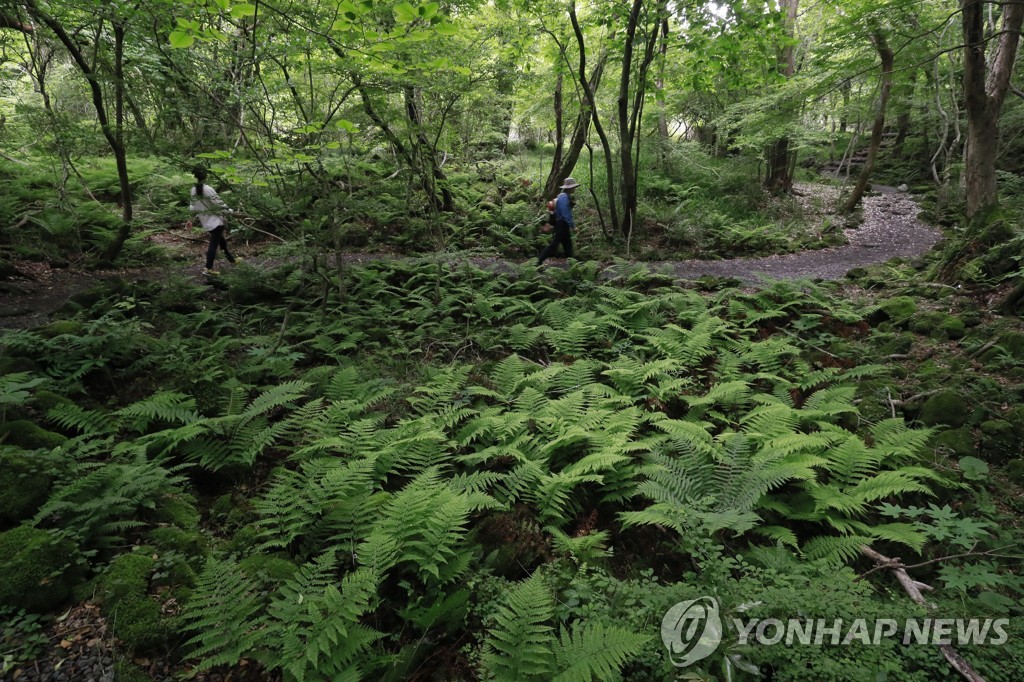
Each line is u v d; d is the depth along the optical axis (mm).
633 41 12578
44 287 8094
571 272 10336
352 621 2740
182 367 5434
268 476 4527
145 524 3590
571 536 4117
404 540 3514
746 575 3191
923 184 21250
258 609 2992
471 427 5066
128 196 9445
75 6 6902
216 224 8812
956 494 4594
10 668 2564
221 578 2996
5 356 5023
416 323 8148
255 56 6977
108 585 3018
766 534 3951
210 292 8508
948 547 3971
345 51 6996
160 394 4840
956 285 8906
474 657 2883
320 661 2684
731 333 7918
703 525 3611
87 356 5199
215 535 3828
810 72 12234
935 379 6285
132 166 13500
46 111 9031
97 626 2840
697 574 3658
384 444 4707
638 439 5223
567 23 13578
